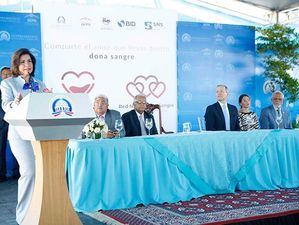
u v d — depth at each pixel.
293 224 3.29
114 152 3.62
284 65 7.45
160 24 6.86
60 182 2.27
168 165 3.87
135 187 3.72
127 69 6.66
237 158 4.24
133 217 3.32
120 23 6.58
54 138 2.20
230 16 7.77
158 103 6.89
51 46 6.19
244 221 3.12
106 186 3.58
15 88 2.89
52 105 2.13
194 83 7.17
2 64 5.96
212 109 5.19
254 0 7.51
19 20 6.03
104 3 7.00
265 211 3.40
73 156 3.54
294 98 7.49
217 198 4.00
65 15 6.25
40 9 6.13
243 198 3.97
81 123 2.21
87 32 6.39
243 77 7.54
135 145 3.71
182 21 7.07
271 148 4.42
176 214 3.39
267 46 7.49
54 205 2.25
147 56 6.79
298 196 4.02
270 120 5.46
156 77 6.86
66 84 6.30
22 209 2.81
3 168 5.73
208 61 7.27
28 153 2.80
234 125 5.17
